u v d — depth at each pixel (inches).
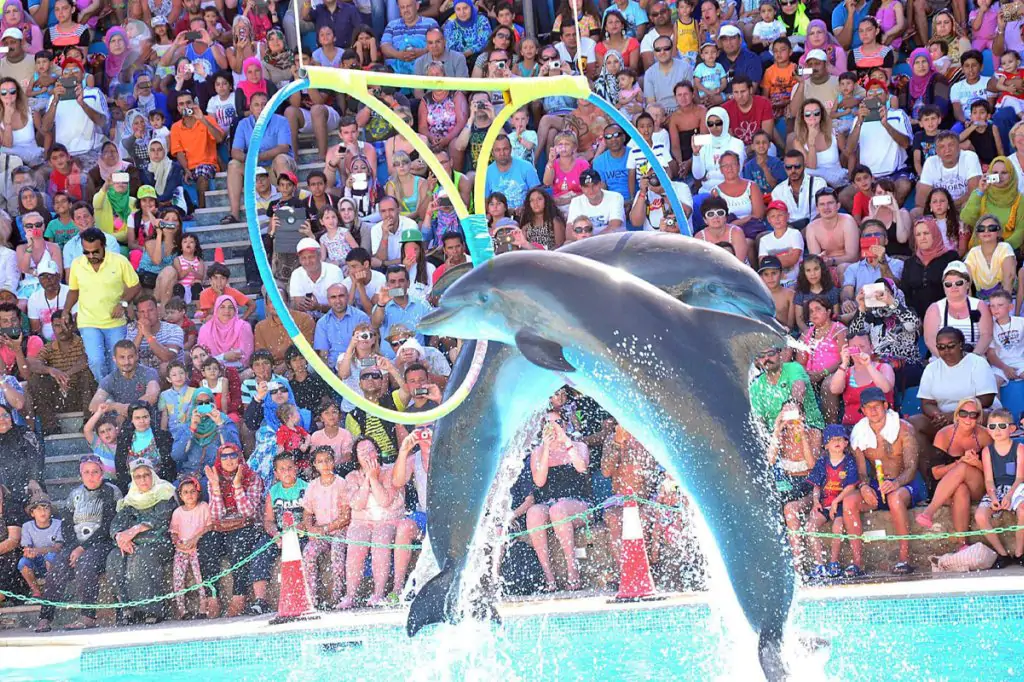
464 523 418.0
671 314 371.6
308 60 1063.0
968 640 543.5
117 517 719.1
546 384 404.8
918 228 800.3
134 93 1054.4
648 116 934.4
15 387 827.4
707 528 383.2
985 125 901.8
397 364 767.7
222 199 1015.0
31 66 1069.1
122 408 802.2
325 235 896.9
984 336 743.7
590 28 1049.5
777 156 948.0
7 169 998.4
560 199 923.4
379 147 992.9
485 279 375.9
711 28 1016.2
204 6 1108.5
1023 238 831.1
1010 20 966.4
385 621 610.9
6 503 748.6
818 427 709.9
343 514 703.1
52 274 896.9
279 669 579.8
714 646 557.9
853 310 771.4
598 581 687.1
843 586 628.7
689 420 370.3
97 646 616.7
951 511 675.4
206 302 871.1
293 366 800.3
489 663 556.4
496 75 1008.2
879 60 972.6
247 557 697.6
